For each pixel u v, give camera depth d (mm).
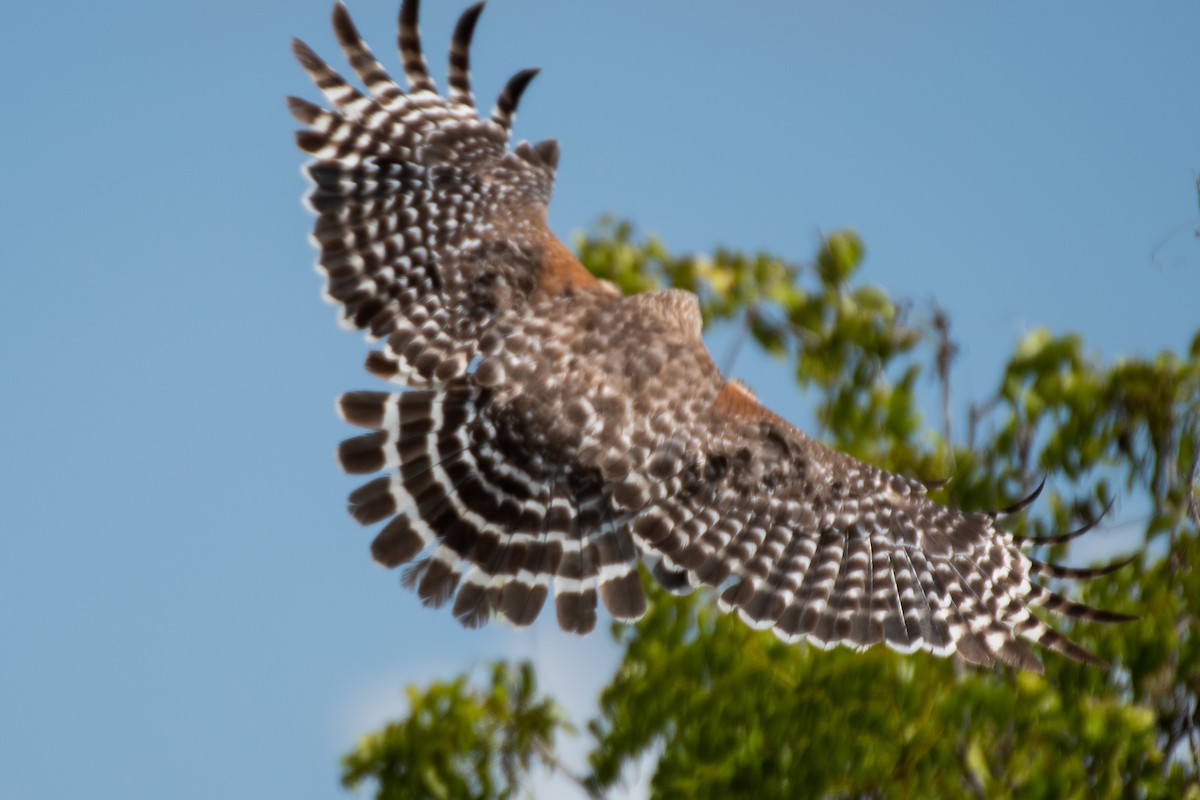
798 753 14742
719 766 14836
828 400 15703
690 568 11414
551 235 11398
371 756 15992
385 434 11062
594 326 11156
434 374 11000
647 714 15320
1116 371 15648
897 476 12102
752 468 11508
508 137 11648
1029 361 15664
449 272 11125
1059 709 14875
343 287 11086
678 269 15805
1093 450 15531
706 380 11430
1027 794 14492
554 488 11211
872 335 15609
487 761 15898
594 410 11062
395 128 11414
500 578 11141
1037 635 11883
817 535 11727
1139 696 15234
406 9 11555
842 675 14820
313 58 11383
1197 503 15492
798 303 15664
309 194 11180
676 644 15492
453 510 11117
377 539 11062
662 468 11188
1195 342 15727
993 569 12008
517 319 11078
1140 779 14891
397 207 11234
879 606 11758
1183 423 15562
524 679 16031
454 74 11641
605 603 11211
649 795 15297
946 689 14875
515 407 11078
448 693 16031
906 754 14617
